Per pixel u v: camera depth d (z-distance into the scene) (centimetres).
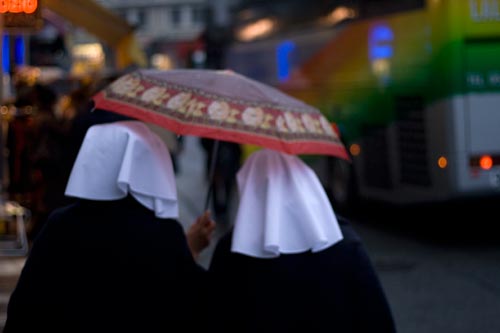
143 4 5116
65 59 2109
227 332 308
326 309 304
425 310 819
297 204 305
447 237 1224
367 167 1334
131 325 303
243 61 1759
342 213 1429
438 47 1113
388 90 1245
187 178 2127
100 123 322
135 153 304
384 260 1061
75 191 304
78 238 305
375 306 308
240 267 308
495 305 835
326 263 306
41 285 304
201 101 315
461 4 1101
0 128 1007
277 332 301
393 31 1218
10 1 870
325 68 1436
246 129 309
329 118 1431
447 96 1104
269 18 1630
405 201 1225
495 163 1108
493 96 1106
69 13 1267
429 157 1148
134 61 1412
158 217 310
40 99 947
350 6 1339
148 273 305
